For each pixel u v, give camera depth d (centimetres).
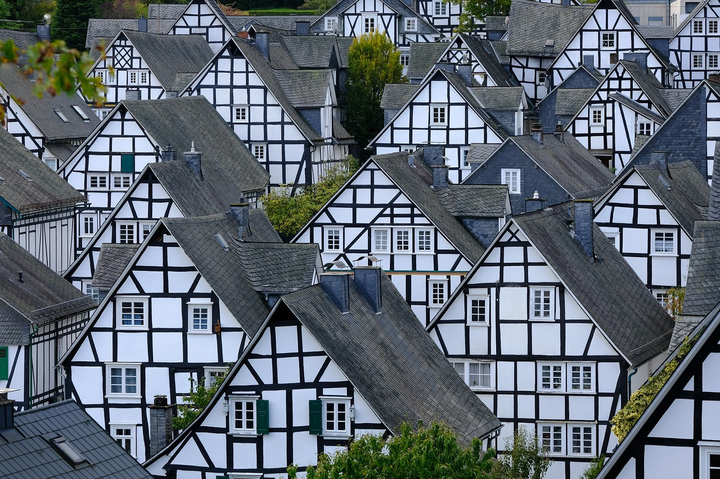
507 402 18938
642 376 19262
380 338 16175
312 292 15675
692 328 15762
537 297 18838
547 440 18850
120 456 11606
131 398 18625
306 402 15062
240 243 19812
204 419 15250
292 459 15100
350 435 14950
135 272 18588
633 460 9719
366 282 16625
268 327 15075
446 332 19150
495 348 18988
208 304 18462
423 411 15500
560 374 18775
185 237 18650
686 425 9612
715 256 16312
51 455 11044
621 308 19438
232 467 15175
